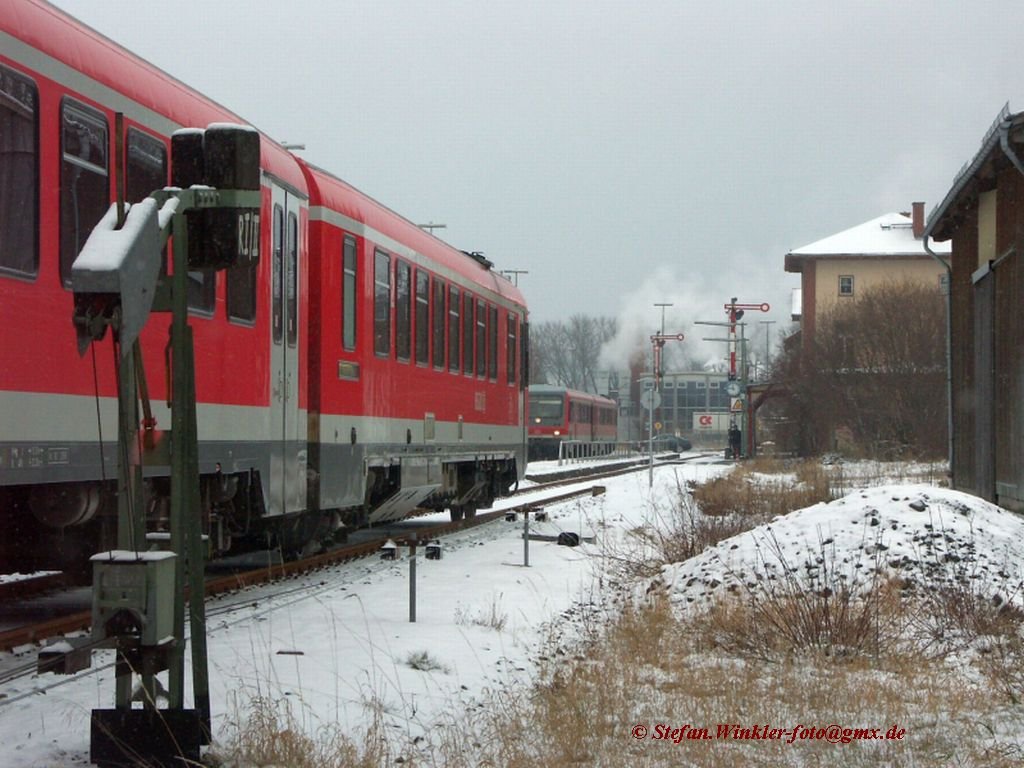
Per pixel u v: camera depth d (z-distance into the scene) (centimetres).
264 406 1215
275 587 1256
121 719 575
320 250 1385
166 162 1016
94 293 533
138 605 558
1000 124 1738
